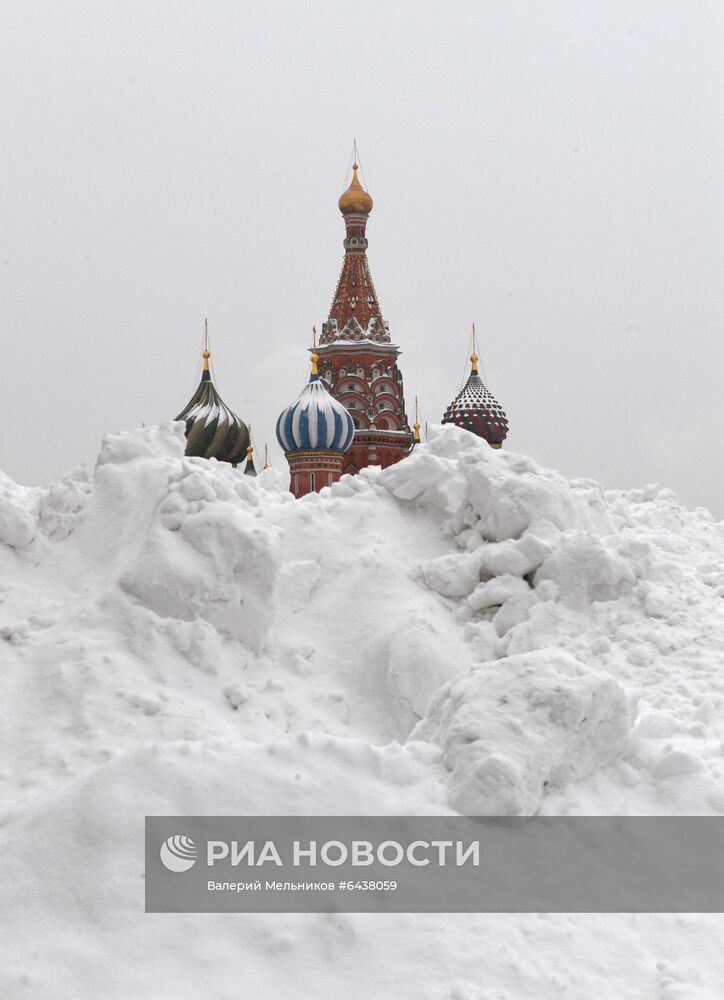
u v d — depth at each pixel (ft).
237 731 38.22
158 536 43.16
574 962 22.43
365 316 234.17
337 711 41.39
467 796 25.91
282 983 21.07
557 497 49.21
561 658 30.01
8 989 20.57
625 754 29.35
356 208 239.71
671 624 44.29
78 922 22.16
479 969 21.70
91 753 35.73
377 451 223.51
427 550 49.47
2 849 23.86
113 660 39.83
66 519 46.65
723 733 34.40
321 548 48.62
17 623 41.57
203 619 42.06
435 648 42.80
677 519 59.16
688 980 22.25
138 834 23.62
